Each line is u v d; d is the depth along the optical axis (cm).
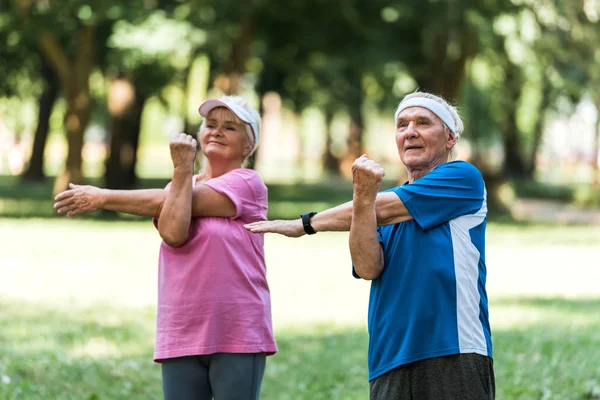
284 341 1239
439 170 510
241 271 561
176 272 561
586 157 7019
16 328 1242
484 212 512
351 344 1212
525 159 6328
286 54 3781
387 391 502
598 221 3762
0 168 7438
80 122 3269
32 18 2956
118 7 2936
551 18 3084
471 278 500
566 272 2106
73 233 2692
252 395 564
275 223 534
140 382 957
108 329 1260
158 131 9775
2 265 1966
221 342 555
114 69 3525
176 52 2952
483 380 495
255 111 589
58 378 948
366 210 495
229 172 581
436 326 492
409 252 501
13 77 3631
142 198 557
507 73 3475
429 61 3469
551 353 1105
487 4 3062
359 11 3278
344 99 4788
